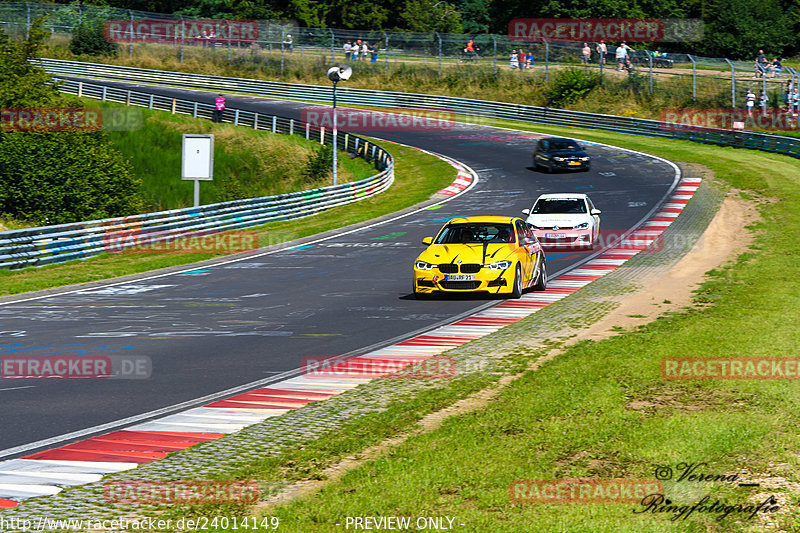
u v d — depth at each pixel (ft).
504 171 399.44
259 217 293.84
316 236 264.52
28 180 353.31
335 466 60.49
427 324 127.65
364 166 440.86
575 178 367.25
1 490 56.70
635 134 504.43
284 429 70.90
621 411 72.13
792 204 264.31
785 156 394.73
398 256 219.61
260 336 121.70
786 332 107.86
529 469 57.93
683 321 119.65
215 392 87.66
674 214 263.49
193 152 284.41
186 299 164.04
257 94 647.56
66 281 189.47
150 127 498.28
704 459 59.47
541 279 160.66
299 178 451.94
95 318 142.82
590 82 583.58
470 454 61.52
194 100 583.99
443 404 77.82
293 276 193.57
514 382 85.30
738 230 229.45
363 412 75.87
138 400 84.74
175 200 455.22
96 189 371.76
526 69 631.15
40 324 137.39
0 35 437.58
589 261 194.49
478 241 153.99
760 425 67.31
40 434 72.33
